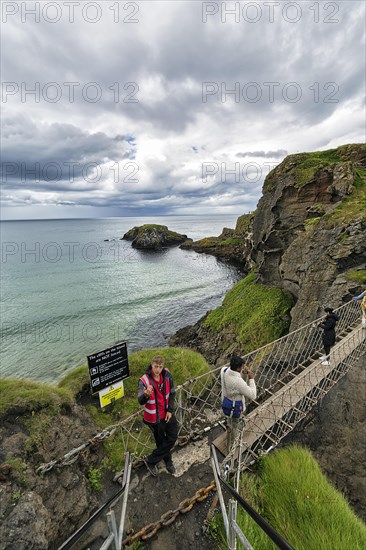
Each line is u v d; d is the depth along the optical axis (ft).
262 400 26.86
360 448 26.78
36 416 17.33
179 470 17.93
